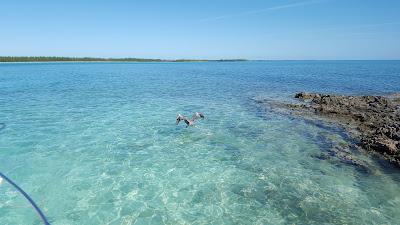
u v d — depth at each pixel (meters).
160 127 16.45
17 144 13.39
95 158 11.94
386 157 11.58
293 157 12.00
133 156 12.20
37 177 10.23
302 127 16.25
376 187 9.46
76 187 9.61
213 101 25.38
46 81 43.47
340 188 9.45
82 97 27.17
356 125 16.44
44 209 8.35
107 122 17.45
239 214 8.19
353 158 11.62
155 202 8.81
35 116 18.84
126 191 9.41
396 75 59.88
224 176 10.45
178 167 11.19
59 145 13.35
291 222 7.79
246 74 67.50
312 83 42.47
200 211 8.35
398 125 15.07
